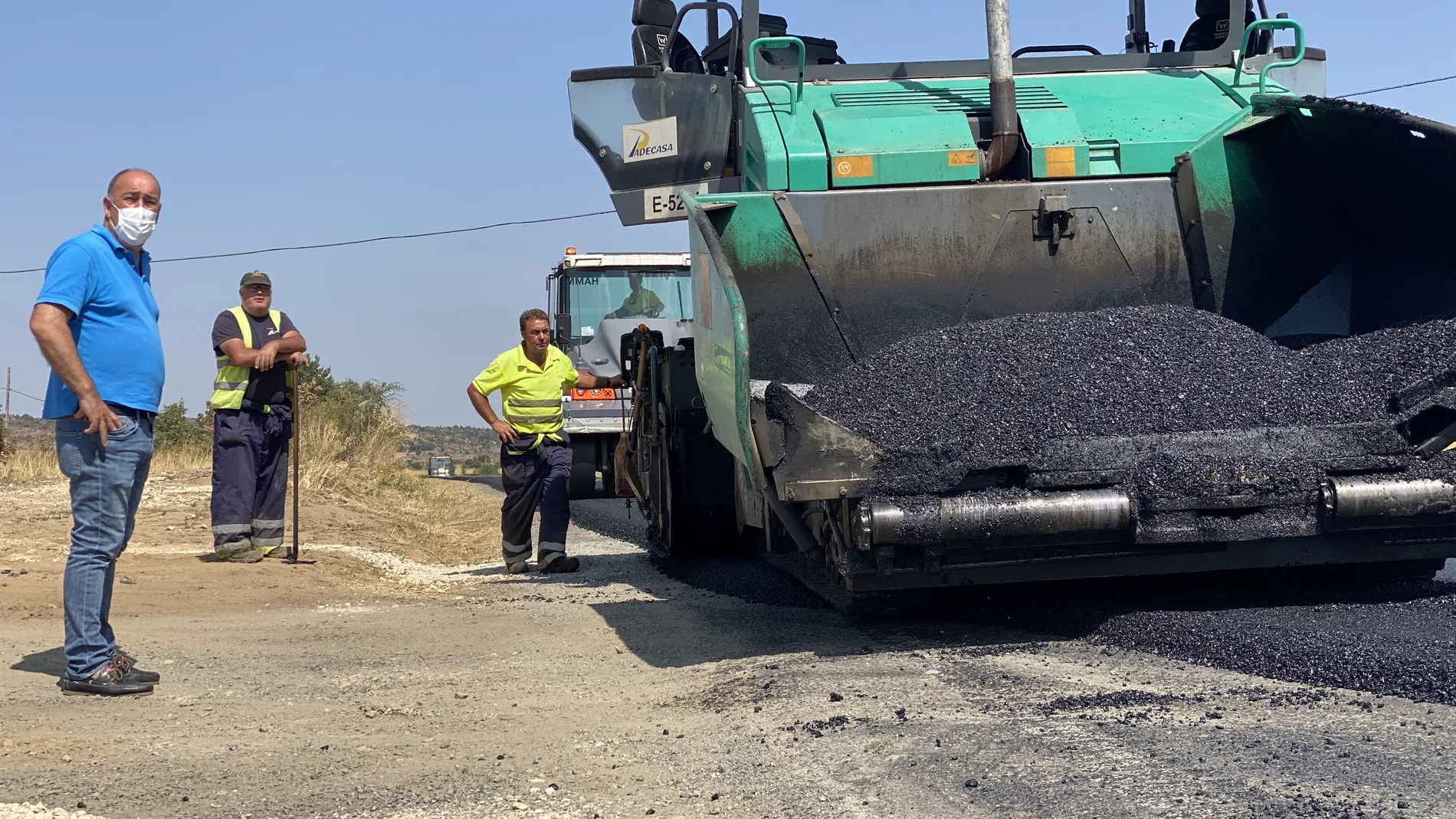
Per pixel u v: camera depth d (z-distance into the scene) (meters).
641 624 6.16
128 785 3.43
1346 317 6.38
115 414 4.60
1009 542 4.54
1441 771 3.06
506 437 8.96
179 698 4.61
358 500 14.70
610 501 16.27
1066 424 4.73
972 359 5.38
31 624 6.13
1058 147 6.05
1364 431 4.66
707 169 6.87
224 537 8.63
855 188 5.92
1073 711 3.79
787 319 5.88
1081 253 6.09
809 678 4.42
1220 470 4.52
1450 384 4.77
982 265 6.02
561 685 4.76
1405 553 4.82
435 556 10.72
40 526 9.83
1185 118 6.26
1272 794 2.95
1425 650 3.97
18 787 3.41
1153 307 5.85
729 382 4.67
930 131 6.03
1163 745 3.37
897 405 5.08
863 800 3.10
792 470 4.48
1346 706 3.70
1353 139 5.90
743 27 6.57
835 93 6.41
